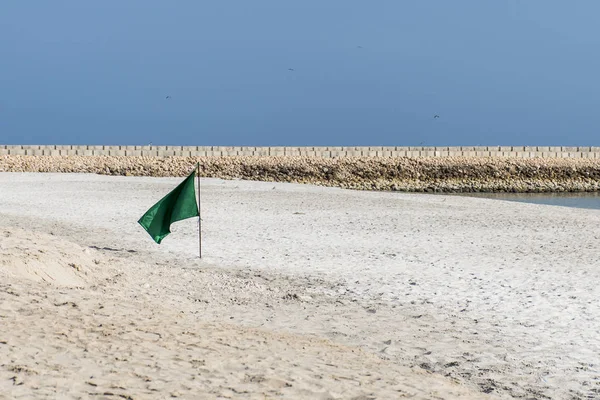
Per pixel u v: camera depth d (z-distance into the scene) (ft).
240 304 67.97
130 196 191.01
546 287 78.84
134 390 36.50
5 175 271.49
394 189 335.67
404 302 71.56
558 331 60.90
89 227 125.59
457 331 60.64
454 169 362.12
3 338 43.16
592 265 93.40
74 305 53.88
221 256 98.48
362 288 78.13
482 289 77.77
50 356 40.88
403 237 119.75
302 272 87.30
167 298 66.95
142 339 46.34
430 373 47.75
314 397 37.60
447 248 107.76
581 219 153.79
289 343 50.52
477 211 167.53
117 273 74.49
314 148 387.75
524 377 49.16
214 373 40.45
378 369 45.68
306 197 195.21
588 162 384.27
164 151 372.38
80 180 248.93
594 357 53.83
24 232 83.20
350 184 339.36
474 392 43.86
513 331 60.85
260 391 37.83
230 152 380.17
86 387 36.52
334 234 122.42
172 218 87.66
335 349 50.72
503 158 385.50
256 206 169.48
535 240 117.80
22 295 54.08
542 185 351.87
